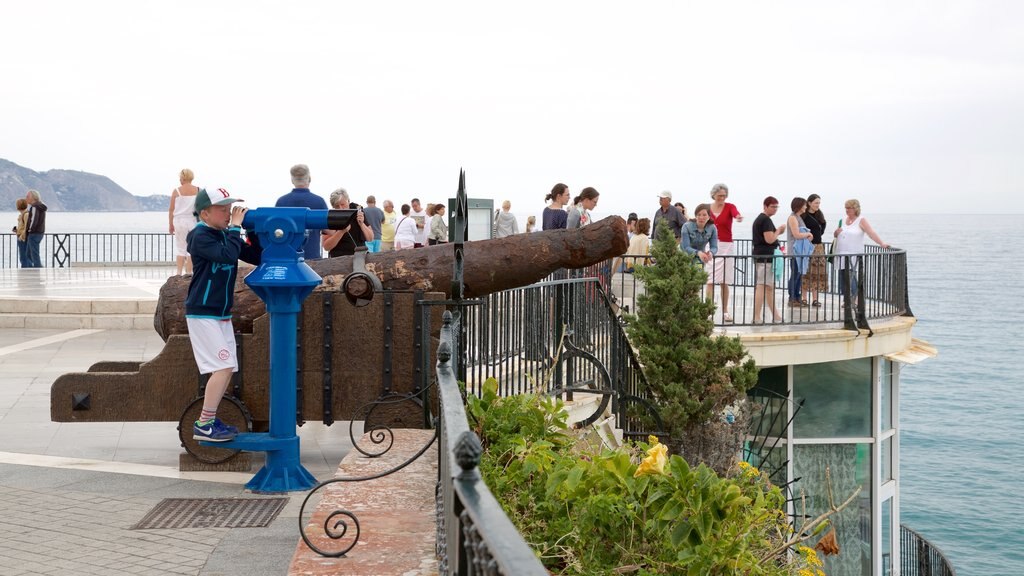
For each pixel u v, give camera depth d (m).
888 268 16.23
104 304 17.86
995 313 169.75
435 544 4.58
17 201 29.55
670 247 12.74
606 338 10.82
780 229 16.84
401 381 7.46
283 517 6.20
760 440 16.58
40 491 6.81
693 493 4.60
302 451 8.36
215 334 6.74
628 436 11.18
